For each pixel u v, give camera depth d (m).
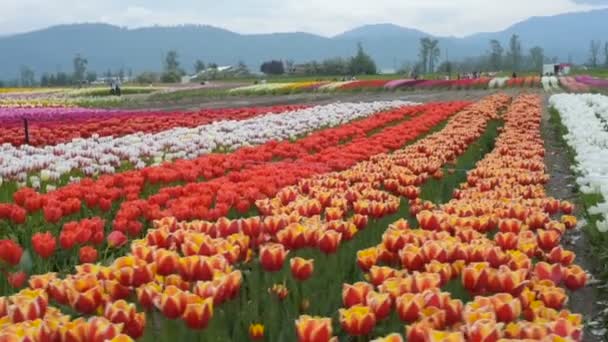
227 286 4.38
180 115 27.08
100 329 3.59
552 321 3.89
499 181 9.80
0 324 3.79
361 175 9.55
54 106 41.34
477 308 3.96
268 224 5.92
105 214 8.71
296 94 57.78
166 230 5.62
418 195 9.08
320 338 3.62
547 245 5.99
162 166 11.61
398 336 3.49
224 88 66.44
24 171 11.73
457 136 15.45
